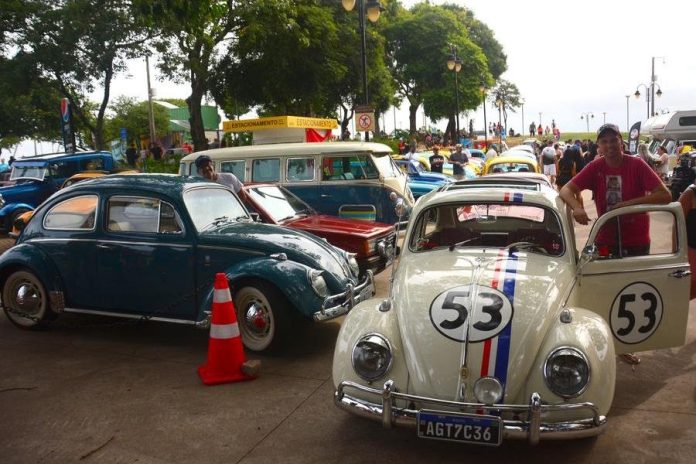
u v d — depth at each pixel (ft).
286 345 20.66
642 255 16.08
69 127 59.16
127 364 19.26
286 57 89.97
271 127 56.44
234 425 14.90
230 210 22.74
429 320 13.30
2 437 14.49
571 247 16.07
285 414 15.46
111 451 13.75
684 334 15.67
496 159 57.82
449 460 13.08
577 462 12.83
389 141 113.60
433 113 155.94
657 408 15.25
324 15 90.58
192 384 17.53
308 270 19.07
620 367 18.03
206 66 82.17
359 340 13.07
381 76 114.42
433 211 17.84
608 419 14.73
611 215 15.25
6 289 22.77
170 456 13.50
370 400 12.59
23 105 112.78
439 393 12.33
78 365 19.21
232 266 19.67
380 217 37.06
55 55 74.95
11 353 20.42
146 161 82.23
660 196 16.79
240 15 79.51
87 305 21.79
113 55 77.20
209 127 138.62
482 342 12.62
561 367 12.01
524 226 17.87
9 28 74.54
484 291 13.88
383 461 13.10
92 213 21.62
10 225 50.14
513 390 12.12
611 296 15.53
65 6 74.23
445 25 154.10
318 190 38.01
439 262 15.87
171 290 20.54
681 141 85.46
